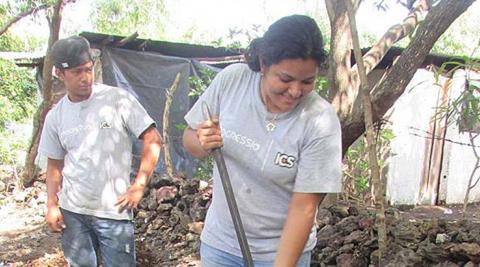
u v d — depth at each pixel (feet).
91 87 8.68
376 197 9.81
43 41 42.32
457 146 24.68
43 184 22.41
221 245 6.57
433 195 24.75
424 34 10.27
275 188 5.97
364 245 10.27
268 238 6.22
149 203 16.07
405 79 10.64
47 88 21.54
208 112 6.27
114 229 8.82
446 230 10.01
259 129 5.77
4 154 25.14
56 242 15.87
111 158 8.73
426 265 9.25
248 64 5.73
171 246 14.42
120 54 22.89
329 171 5.60
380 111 10.99
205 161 21.38
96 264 9.40
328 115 5.61
